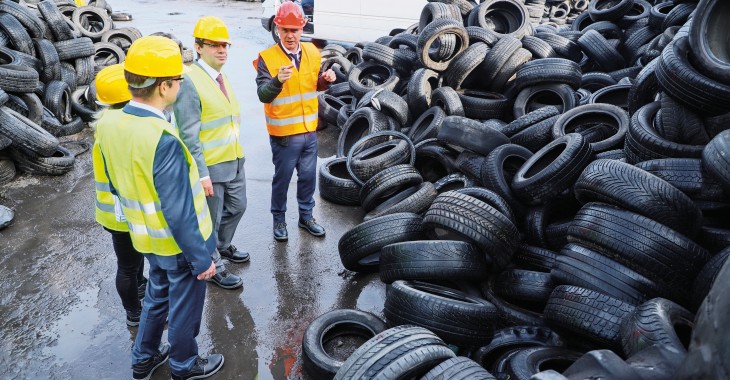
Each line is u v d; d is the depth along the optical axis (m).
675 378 1.82
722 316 1.64
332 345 3.69
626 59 8.12
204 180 3.64
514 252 4.00
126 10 17.47
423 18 8.40
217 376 3.45
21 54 7.41
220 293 4.30
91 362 3.53
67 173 6.47
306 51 4.55
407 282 3.73
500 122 6.37
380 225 4.25
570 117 5.45
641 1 9.00
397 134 5.97
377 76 8.68
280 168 4.78
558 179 4.29
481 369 2.66
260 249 4.95
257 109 8.81
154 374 3.42
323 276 4.59
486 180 4.83
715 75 4.06
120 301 4.15
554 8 15.86
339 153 6.89
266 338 3.82
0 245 4.84
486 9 8.27
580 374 2.11
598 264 3.36
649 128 4.38
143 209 2.71
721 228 3.76
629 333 2.69
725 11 4.19
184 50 10.34
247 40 13.63
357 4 11.73
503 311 3.79
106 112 2.83
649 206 3.34
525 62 7.02
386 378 2.58
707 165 3.40
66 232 5.12
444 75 7.29
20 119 6.11
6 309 4.00
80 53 8.46
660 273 3.20
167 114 3.53
